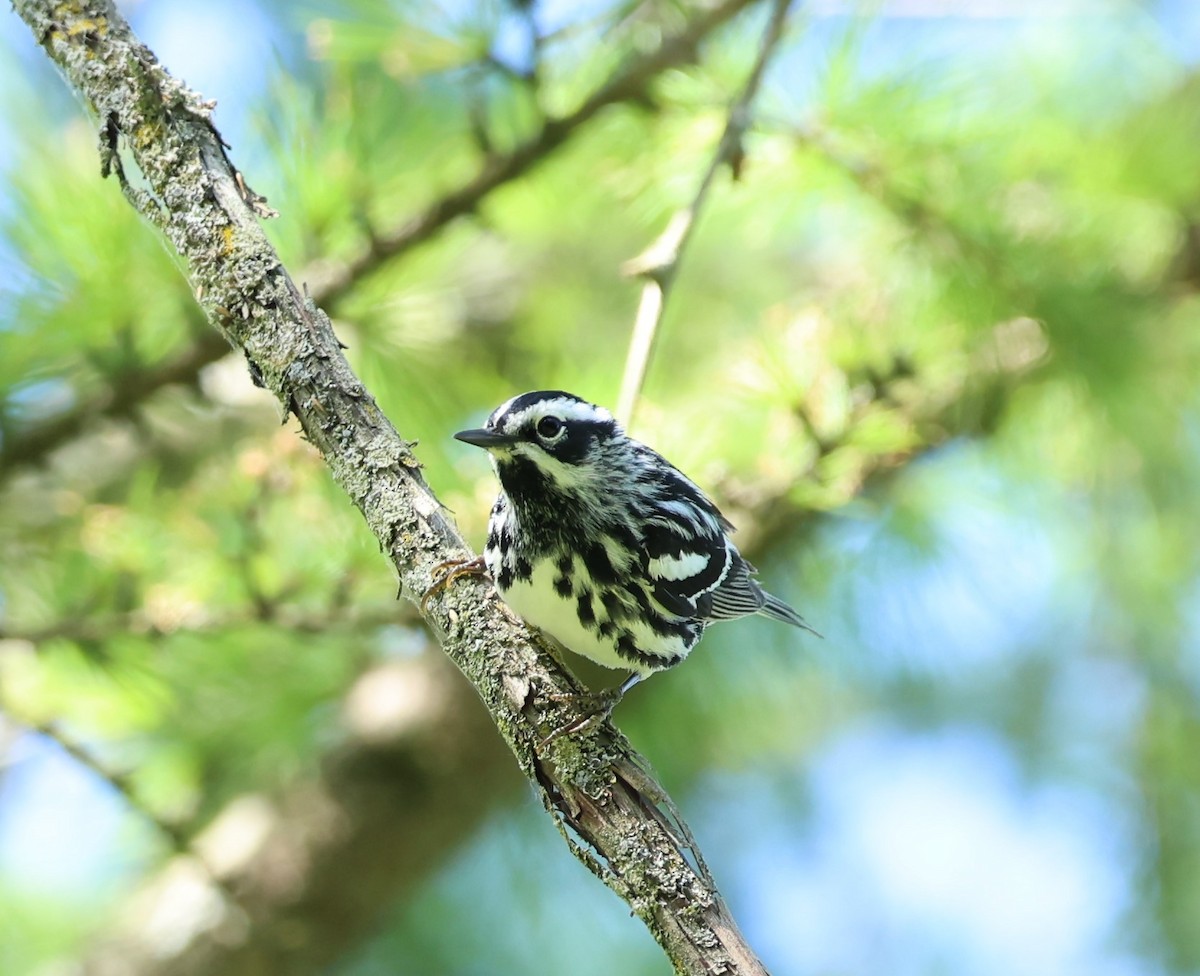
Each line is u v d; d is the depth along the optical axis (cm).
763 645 1146
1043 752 1588
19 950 1160
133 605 869
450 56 957
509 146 993
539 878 1201
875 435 921
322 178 930
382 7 946
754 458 980
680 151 1027
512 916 1328
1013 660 1606
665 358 1459
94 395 942
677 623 842
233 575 864
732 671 1144
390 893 1162
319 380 636
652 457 872
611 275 1500
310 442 644
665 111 1020
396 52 956
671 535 835
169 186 650
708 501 895
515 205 1077
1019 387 1061
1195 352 1153
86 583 877
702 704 1137
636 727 1134
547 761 600
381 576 865
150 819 907
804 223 1113
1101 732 1566
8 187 896
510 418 805
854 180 1016
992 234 1004
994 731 1633
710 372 1223
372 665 1164
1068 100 1106
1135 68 1137
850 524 1115
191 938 1102
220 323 645
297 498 890
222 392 1233
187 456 1213
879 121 994
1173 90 1133
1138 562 1312
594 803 587
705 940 554
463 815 1183
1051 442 1132
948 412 1052
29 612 885
